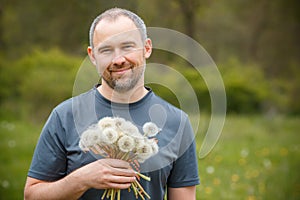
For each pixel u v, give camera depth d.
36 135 11.98
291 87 19.34
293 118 16.67
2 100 16.88
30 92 14.18
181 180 2.60
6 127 13.07
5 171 8.20
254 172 8.02
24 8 21.14
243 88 17.98
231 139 11.68
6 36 21.58
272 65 24.69
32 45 21.17
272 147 10.60
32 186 2.46
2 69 17.17
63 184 2.34
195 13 20.50
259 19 24.19
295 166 8.45
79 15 19.27
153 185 2.48
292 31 24.39
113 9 2.46
